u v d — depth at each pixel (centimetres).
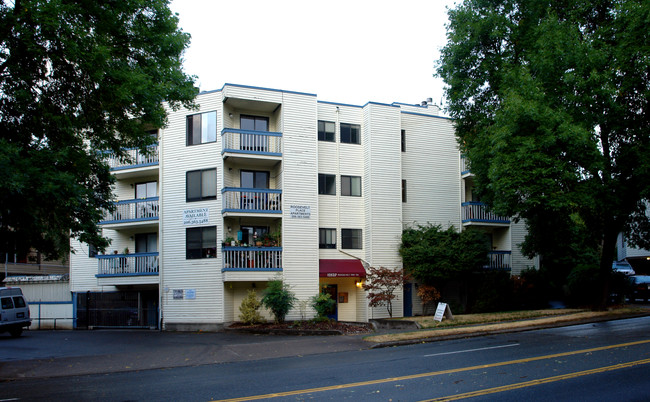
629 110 1983
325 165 2839
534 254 2577
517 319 2162
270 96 2661
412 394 895
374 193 2839
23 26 1268
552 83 1988
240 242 2555
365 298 2762
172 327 2545
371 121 2891
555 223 2269
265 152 2598
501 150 1941
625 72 1905
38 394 1018
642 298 2911
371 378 1058
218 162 2594
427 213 3014
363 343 1719
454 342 1655
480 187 2372
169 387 1042
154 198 2727
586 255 3197
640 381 949
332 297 2841
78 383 1154
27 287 3066
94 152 1589
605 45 1909
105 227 2780
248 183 2711
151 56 1630
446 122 3133
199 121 2662
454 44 2333
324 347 1666
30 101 1382
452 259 2708
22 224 1286
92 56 1322
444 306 2158
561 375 1018
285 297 2378
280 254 2580
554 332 1777
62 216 1336
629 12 1848
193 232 2600
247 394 938
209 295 2523
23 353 1686
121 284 2720
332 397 890
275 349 1641
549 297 2980
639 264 3816
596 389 898
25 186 1141
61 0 1327
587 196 1878
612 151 2097
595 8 2120
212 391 980
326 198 2817
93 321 2783
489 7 2272
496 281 2847
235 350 1628
